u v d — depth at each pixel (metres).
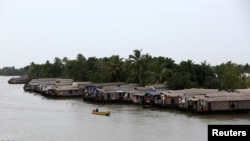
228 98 80.81
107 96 106.25
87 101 110.75
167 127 65.31
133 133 60.72
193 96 85.12
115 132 61.69
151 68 125.00
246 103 81.31
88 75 158.12
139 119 74.12
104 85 121.31
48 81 161.38
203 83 114.38
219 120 71.75
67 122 71.56
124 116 78.38
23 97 127.25
